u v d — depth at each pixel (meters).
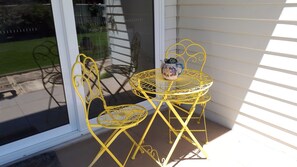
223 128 2.59
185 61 2.82
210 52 2.58
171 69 1.92
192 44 2.60
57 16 2.07
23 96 2.28
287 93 2.02
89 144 2.35
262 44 2.09
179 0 2.76
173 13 2.82
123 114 1.95
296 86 1.94
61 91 2.32
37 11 2.04
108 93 2.65
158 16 2.71
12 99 2.26
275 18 1.95
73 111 2.39
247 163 2.04
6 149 2.11
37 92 2.30
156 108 2.10
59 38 2.13
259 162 2.05
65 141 2.37
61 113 2.41
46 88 2.29
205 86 1.96
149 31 2.76
